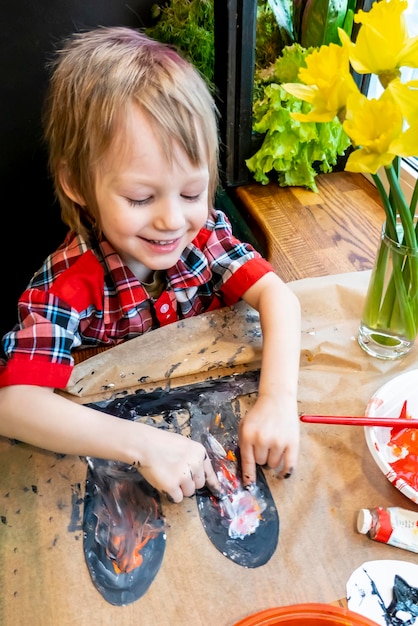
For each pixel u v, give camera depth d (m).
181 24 1.18
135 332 0.81
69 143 0.67
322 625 0.47
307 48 1.05
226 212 1.12
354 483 0.58
